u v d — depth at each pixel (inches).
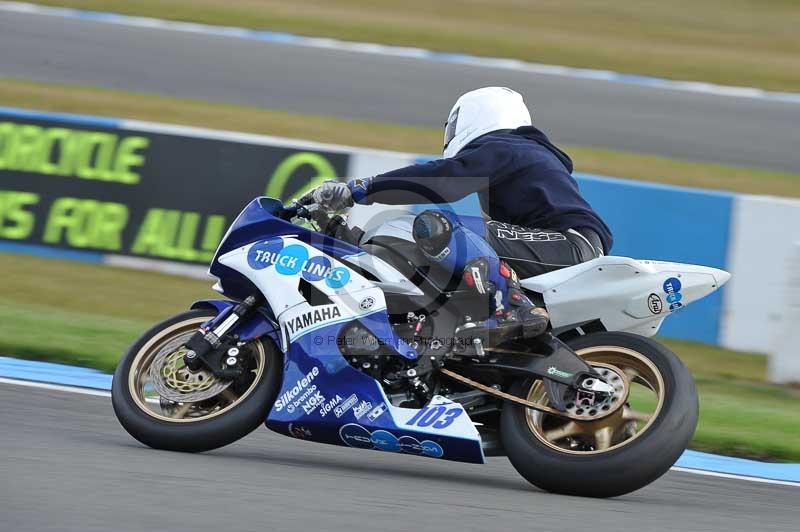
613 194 1238.3
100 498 459.8
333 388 583.8
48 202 1334.9
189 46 2187.5
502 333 576.1
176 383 603.8
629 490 548.4
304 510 469.7
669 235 1218.6
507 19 2628.0
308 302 593.3
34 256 1326.3
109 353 942.4
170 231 1304.1
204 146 1305.4
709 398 1005.2
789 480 721.0
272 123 1797.5
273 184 1289.4
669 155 1803.6
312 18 2484.0
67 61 2047.2
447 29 2485.2
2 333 971.9
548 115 1940.2
